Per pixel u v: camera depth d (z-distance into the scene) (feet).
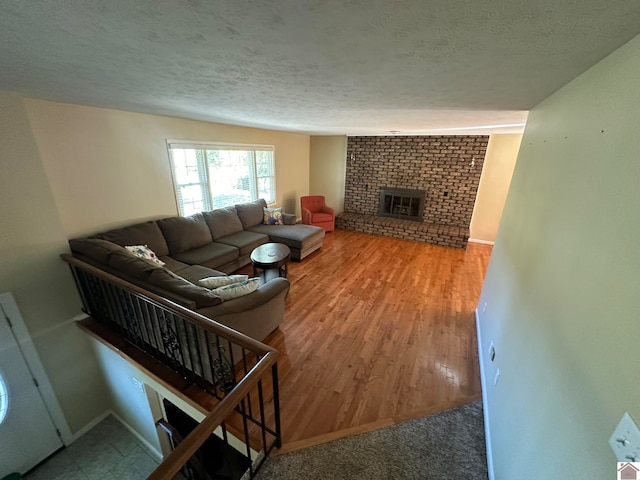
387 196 20.76
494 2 2.06
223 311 6.43
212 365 6.02
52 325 8.14
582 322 3.03
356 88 5.35
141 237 10.50
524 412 4.15
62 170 8.52
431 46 3.07
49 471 8.48
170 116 11.46
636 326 2.17
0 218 6.93
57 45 3.30
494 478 4.79
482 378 7.20
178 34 2.92
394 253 16.60
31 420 8.09
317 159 22.75
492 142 17.15
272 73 4.47
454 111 7.81
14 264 7.26
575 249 3.51
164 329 6.65
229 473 8.21
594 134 3.46
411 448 5.57
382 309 10.64
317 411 6.36
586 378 2.77
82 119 8.82
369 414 6.31
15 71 4.58
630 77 2.75
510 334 5.61
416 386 7.13
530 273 5.10
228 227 14.43
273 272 13.60
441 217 19.31
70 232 8.95
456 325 9.72
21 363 7.68
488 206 18.25
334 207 23.30
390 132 16.84
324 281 12.92
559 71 3.92
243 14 2.42
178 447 2.88
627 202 2.56
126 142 10.25
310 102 7.15
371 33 2.77
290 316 10.07
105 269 7.56
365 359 8.03
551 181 4.83
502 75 4.19
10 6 2.27
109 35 2.97
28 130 7.14
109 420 10.03
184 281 6.81
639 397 2.04
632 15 2.15
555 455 3.07
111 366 8.80
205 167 13.97
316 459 5.31
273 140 18.34
